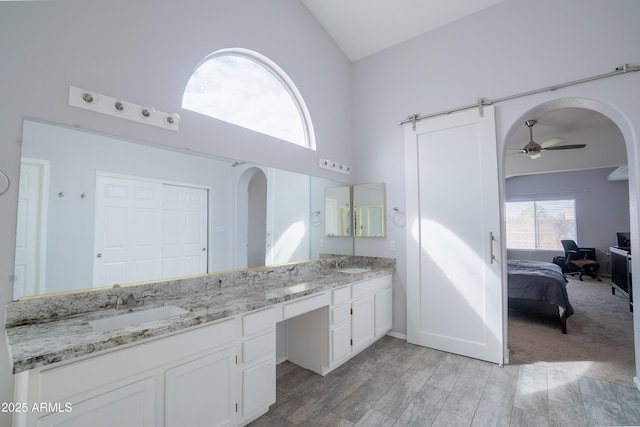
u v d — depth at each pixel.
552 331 3.38
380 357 2.70
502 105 2.65
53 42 1.44
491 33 2.73
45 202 1.42
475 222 2.72
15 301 1.33
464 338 2.74
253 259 2.44
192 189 2.03
